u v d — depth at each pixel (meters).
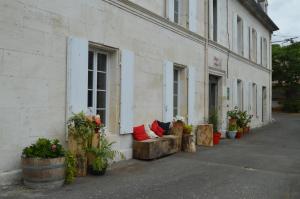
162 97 10.41
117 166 8.00
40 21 6.49
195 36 12.40
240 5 17.78
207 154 10.20
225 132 15.19
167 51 10.66
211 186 6.59
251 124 19.80
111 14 8.29
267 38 23.72
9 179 5.95
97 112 8.27
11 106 5.98
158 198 5.71
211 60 13.94
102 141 7.23
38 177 5.79
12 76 5.99
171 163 8.62
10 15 5.96
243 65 18.25
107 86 8.52
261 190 6.45
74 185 6.21
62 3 6.96
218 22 14.84
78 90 7.25
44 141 6.02
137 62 9.25
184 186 6.51
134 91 9.12
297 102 39.03
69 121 6.95
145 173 7.44
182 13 12.04
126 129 8.69
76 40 7.20
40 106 6.48
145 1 9.59
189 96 11.84
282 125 22.47
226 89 15.65
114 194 5.81
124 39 8.73
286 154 10.77
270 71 24.33
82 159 6.86
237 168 8.38
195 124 12.37
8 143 5.95
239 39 18.19
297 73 38.56
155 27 10.04
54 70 6.76
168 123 10.34
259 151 11.23
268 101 23.95
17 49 6.07
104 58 8.48
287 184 6.98
